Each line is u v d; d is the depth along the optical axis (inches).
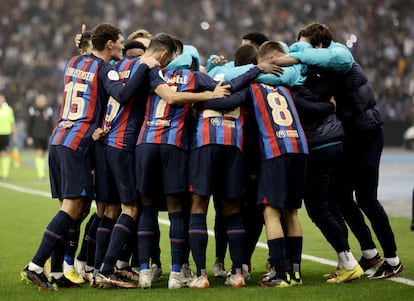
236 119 764.0
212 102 750.5
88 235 816.9
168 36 781.9
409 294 714.2
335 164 791.7
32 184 2018.9
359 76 808.3
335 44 803.4
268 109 759.1
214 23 4308.6
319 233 1144.2
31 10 4259.4
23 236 1134.4
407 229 1163.3
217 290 737.6
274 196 749.3
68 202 764.6
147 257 761.6
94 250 815.7
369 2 4237.2
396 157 3038.9
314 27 799.7
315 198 784.9
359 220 837.2
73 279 805.9
